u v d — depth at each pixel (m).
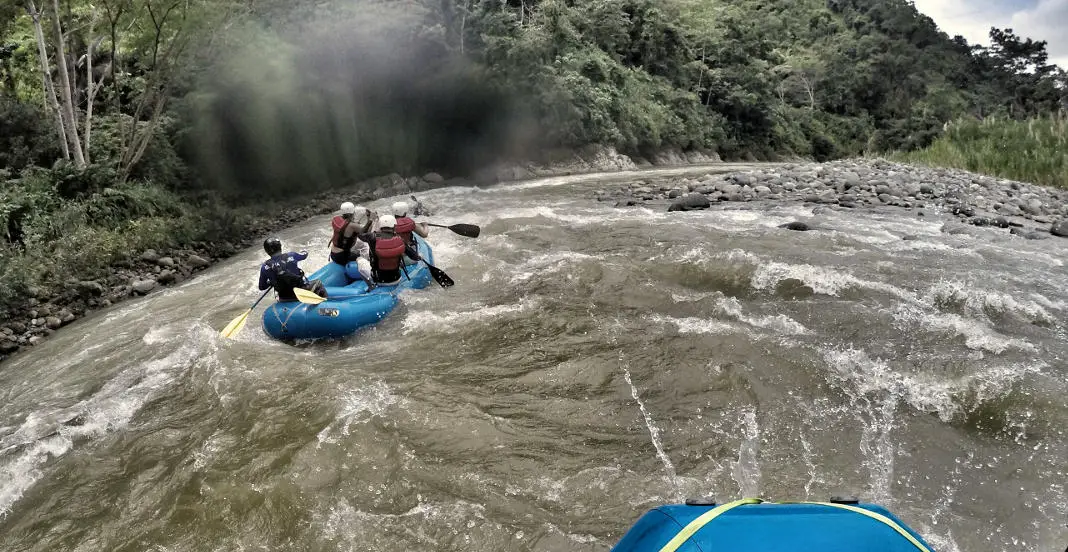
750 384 4.89
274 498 3.84
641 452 4.15
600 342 5.78
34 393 5.78
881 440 4.20
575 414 4.62
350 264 7.66
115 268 10.48
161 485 4.07
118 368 6.09
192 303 8.21
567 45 30.70
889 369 5.05
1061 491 3.63
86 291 9.34
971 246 8.55
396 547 3.40
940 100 54.47
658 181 18.33
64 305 9.00
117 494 4.05
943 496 3.64
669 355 5.43
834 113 55.12
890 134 50.84
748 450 4.13
